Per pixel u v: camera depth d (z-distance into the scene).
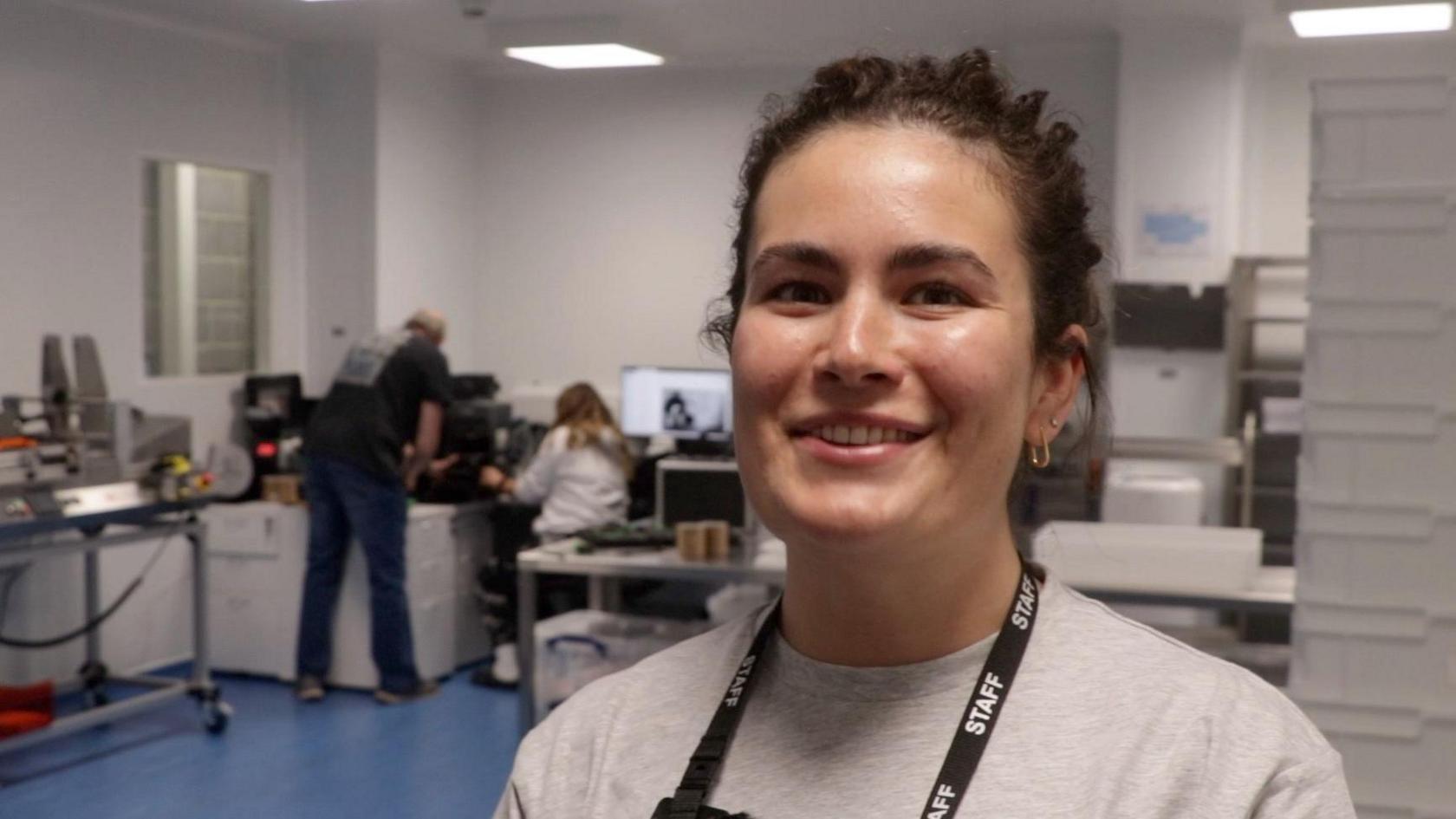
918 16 5.79
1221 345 5.99
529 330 7.26
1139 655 0.89
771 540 4.70
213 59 6.11
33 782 4.49
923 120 0.89
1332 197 2.76
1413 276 2.75
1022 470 0.97
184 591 5.91
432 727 5.16
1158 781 0.82
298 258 6.60
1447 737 2.81
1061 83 6.40
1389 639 2.83
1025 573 0.96
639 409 6.43
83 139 5.48
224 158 6.18
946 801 0.83
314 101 6.55
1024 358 0.89
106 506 4.58
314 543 5.48
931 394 0.84
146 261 6.00
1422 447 2.79
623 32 5.20
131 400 5.71
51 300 5.36
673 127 7.00
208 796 4.39
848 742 0.89
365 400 5.38
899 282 0.85
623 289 7.12
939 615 0.89
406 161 6.69
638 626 4.81
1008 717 0.86
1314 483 2.86
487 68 7.12
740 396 0.88
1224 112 5.97
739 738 0.93
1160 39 6.01
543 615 5.79
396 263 6.64
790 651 0.95
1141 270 6.09
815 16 5.78
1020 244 0.89
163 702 5.38
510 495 6.06
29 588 5.26
